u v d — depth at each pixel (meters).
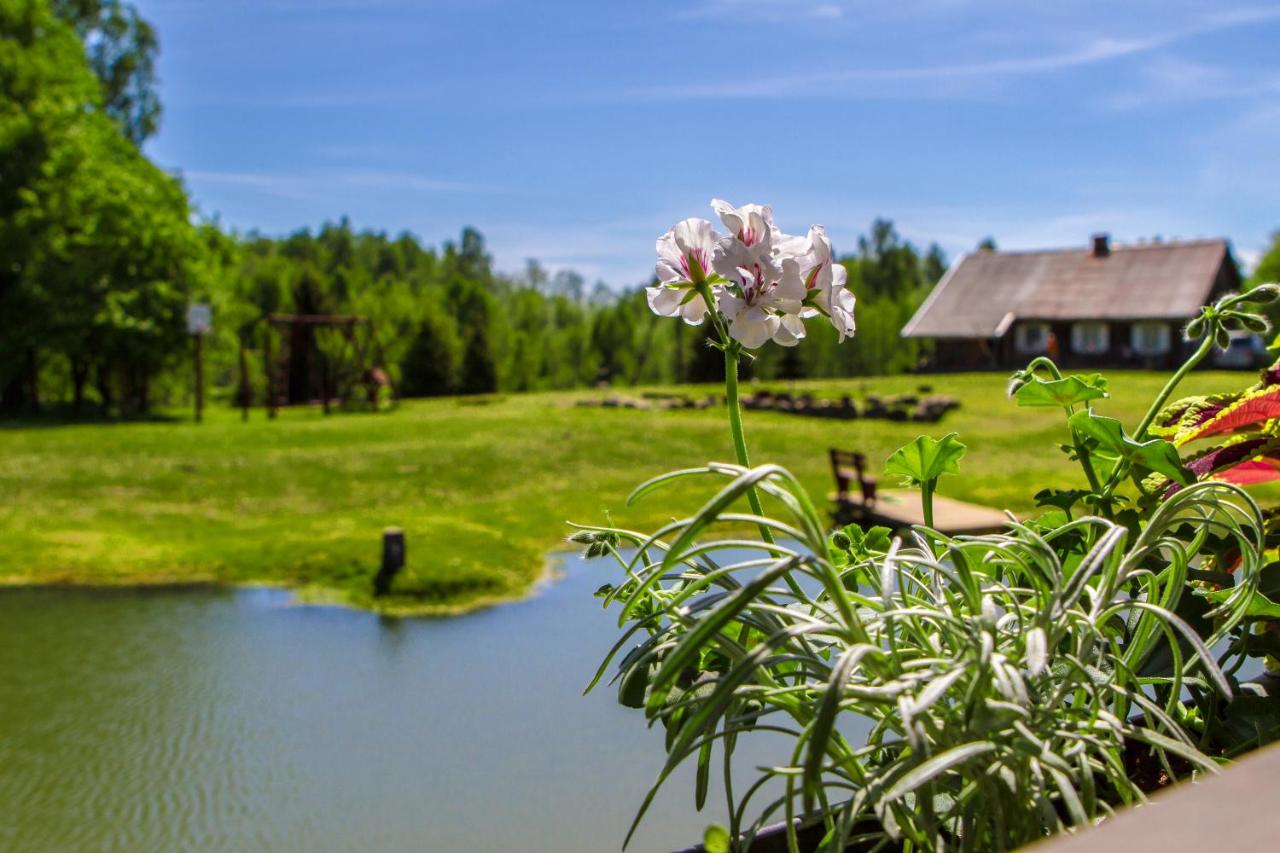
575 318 102.38
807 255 1.29
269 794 6.84
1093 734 0.94
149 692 9.13
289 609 12.30
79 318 38.19
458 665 9.79
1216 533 1.48
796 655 0.98
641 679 1.09
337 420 34.66
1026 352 54.50
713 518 0.87
